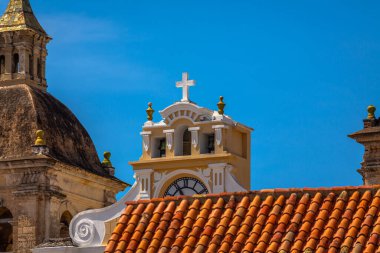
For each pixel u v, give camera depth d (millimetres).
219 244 61969
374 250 59156
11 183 105500
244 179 77562
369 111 87188
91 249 73500
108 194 108875
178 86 78000
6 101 107688
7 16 110500
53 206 104688
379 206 60969
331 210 61625
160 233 63625
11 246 105625
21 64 108938
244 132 78250
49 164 104625
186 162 76750
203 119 76938
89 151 109312
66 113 109688
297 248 60344
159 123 77688
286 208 62188
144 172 77312
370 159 85875
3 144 106062
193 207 64062
